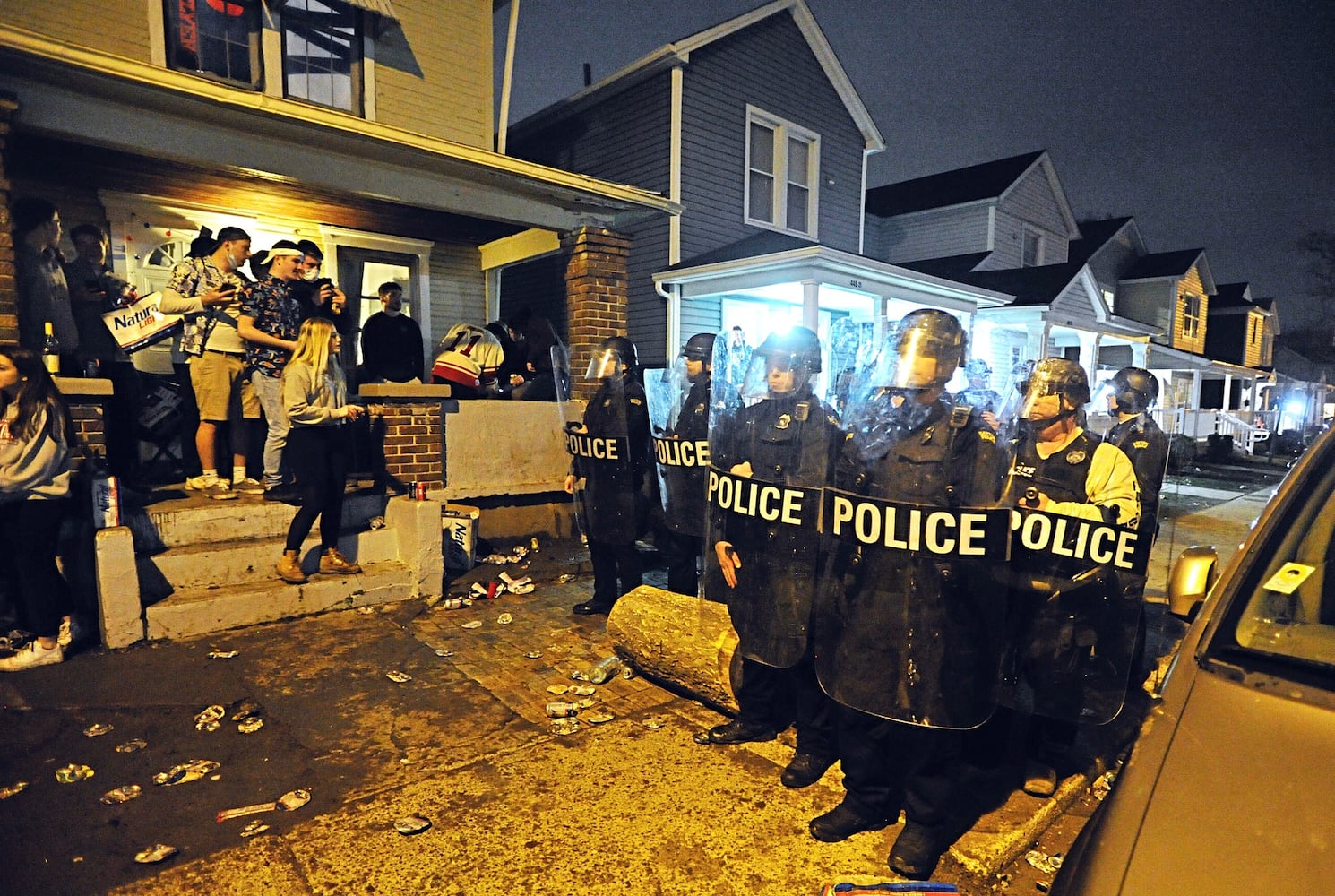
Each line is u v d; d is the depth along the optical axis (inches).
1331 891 44.0
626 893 88.2
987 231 722.8
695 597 155.9
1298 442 805.9
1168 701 61.4
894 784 97.2
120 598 161.2
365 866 93.0
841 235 563.2
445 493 247.3
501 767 118.0
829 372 114.3
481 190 272.8
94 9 244.4
